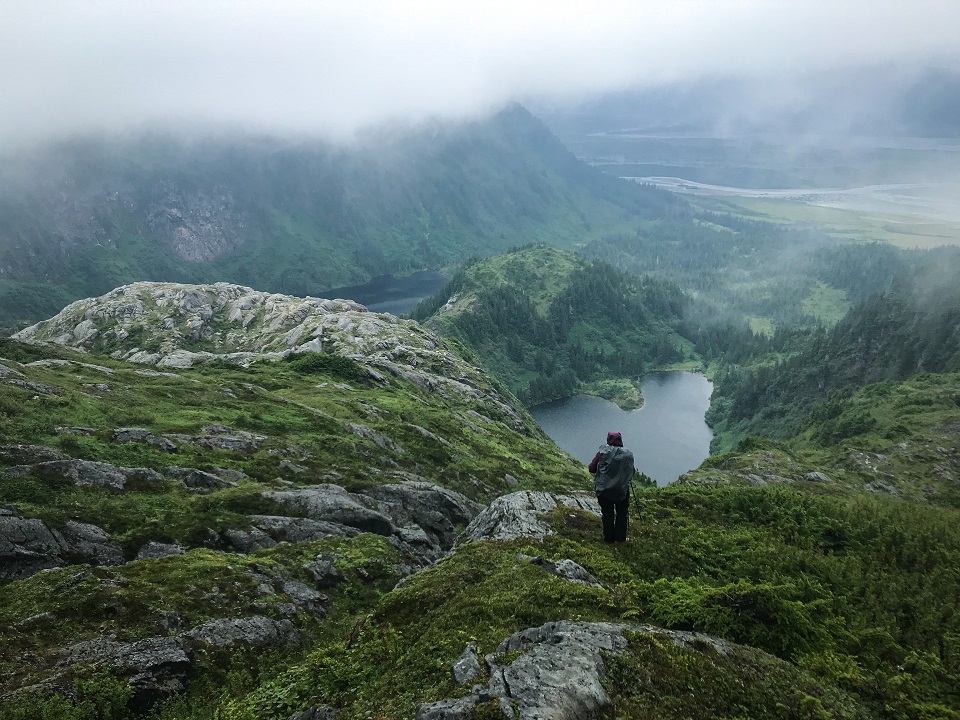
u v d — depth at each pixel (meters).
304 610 21.56
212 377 69.38
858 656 12.40
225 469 37.00
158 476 32.16
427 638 12.98
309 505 33.06
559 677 9.52
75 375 52.75
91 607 17.58
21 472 27.67
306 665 13.80
